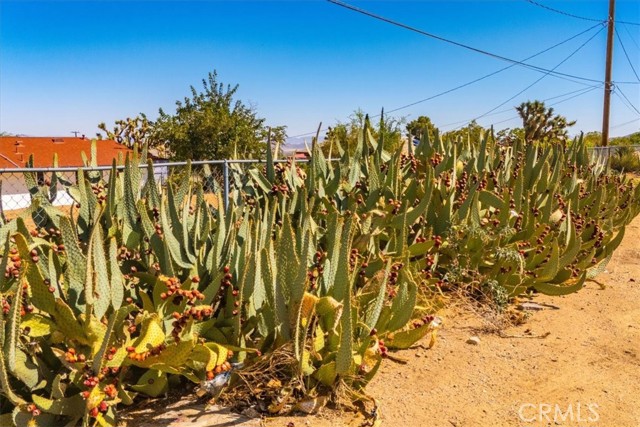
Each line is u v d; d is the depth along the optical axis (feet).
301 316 11.87
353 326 12.24
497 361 14.66
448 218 19.77
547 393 13.01
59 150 83.87
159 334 10.60
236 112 94.94
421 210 18.63
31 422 9.61
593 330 17.20
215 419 11.03
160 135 93.40
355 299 13.64
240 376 11.51
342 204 20.06
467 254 19.30
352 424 11.23
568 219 21.34
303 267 11.70
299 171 21.44
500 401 12.57
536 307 19.10
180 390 12.23
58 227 14.37
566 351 15.46
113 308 11.23
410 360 14.55
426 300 16.61
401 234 17.17
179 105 94.63
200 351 10.48
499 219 20.71
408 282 14.97
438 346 15.49
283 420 11.18
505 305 17.90
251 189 19.70
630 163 75.82
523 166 26.27
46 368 10.38
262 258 12.21
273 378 11.94
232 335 12.13
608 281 23.12
